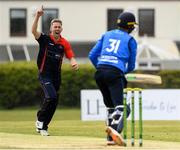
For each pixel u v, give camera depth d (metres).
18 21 144.25
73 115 87.25
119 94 32.50
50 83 41.03
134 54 32.84
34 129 47.38
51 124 55.47
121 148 30.78
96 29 144.75
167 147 32.06
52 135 41.25
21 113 94.19
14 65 113.50
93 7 144.88
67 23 144.62
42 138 36.84
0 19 143.75
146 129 49.25
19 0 144.00
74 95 111.44
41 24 143.00
